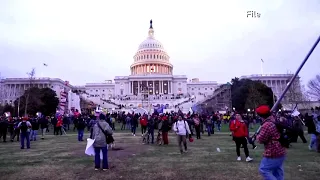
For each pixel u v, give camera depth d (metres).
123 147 19.23
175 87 142.62
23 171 11.55
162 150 17.66
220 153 16.09
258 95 69.81
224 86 95.19
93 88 153.00
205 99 112.88
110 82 165.50
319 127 15.85
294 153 15.65
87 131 37.75
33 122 25.33
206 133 32.94
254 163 12.79
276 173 7.33
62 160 14.19
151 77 137.50
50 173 11.15
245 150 13.39
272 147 6.97
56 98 83.38
